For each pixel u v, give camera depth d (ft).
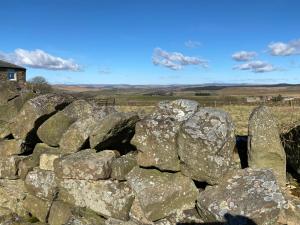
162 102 5.97
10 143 7.49
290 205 5.16
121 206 5.77
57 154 6.73
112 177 5.97
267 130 5.77
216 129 5.32
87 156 6.20
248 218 4.70
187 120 5.51
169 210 5.41
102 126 6.10
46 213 6.74
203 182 5.58
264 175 5.14
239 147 6.48
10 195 7.48
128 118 6.09
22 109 7.31
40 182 6.87
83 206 6.20
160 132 5.57
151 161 5.59
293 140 6.23
